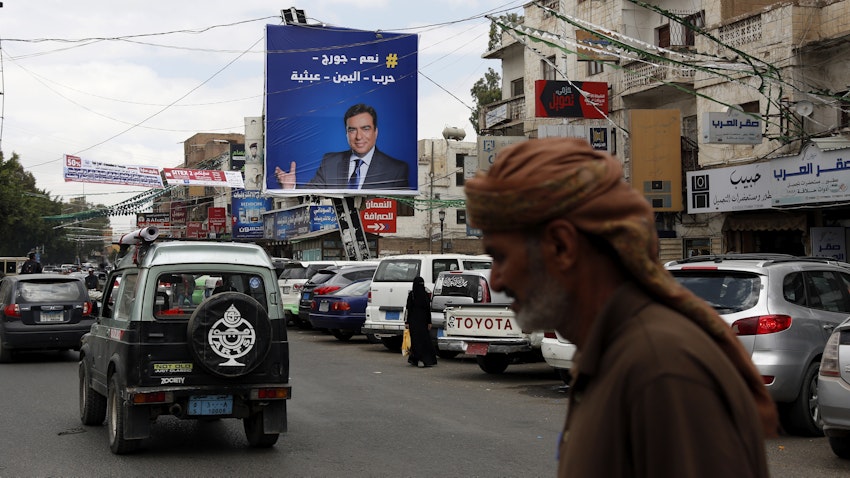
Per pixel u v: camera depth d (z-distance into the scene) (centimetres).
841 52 1977
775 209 2070
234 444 897
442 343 1409
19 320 1669
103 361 913
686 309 149
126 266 927
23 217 5691
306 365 1606
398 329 1819
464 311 1395
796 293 929
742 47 2134
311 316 2102
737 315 902
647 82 2475
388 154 3388
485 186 158
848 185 1728
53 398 1215
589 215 152
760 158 2033
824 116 1992
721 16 2309
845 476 720
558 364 1197
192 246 858
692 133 2466
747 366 151
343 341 2153
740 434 135
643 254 150
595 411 143
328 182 3344
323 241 4356
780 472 735
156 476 745
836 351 767
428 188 4928
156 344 812
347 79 3362
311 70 3338
